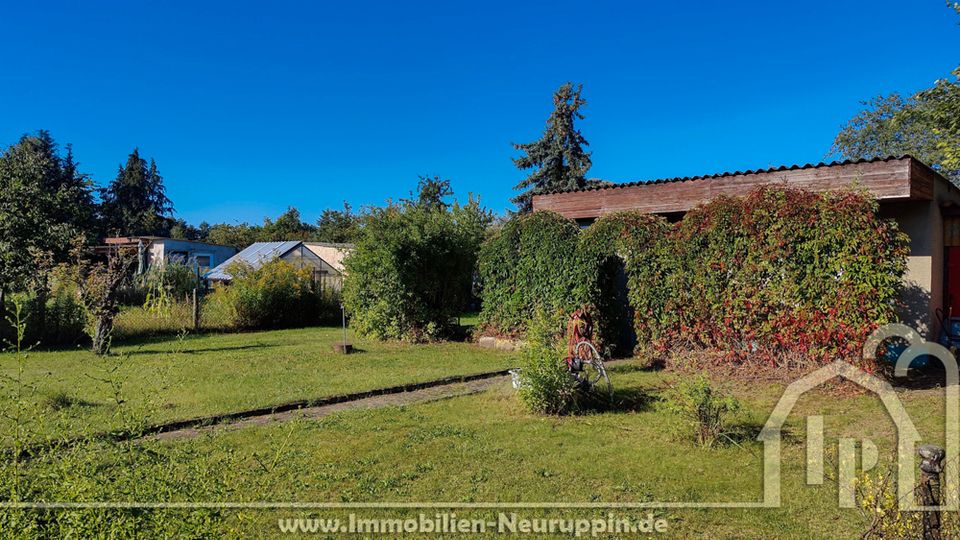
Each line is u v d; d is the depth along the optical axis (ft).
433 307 49.78
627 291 38.45
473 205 55.67
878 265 25.29
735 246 29.55
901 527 9.40
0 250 43.37
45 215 45.83
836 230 26.17
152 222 193.16
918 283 30.42
